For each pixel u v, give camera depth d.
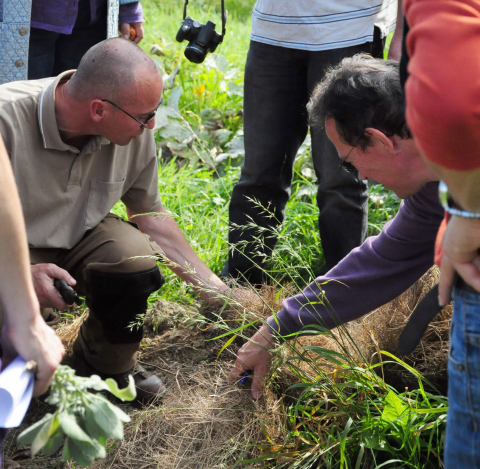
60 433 1.14
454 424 1.24
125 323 2.05
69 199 2.08
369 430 1.79
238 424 2.01
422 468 1.74
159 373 2.30
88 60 1.90
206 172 3.87
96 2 3.12
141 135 2.21
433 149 1.02
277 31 2.54
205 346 2.42
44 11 3.00
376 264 1.88
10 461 1.94
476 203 1.09
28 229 2.03
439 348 2.17
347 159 1.71
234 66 5.26
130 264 1.99
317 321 1.97
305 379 1.97
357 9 2.42
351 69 1.61
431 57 0.96
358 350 1.96
